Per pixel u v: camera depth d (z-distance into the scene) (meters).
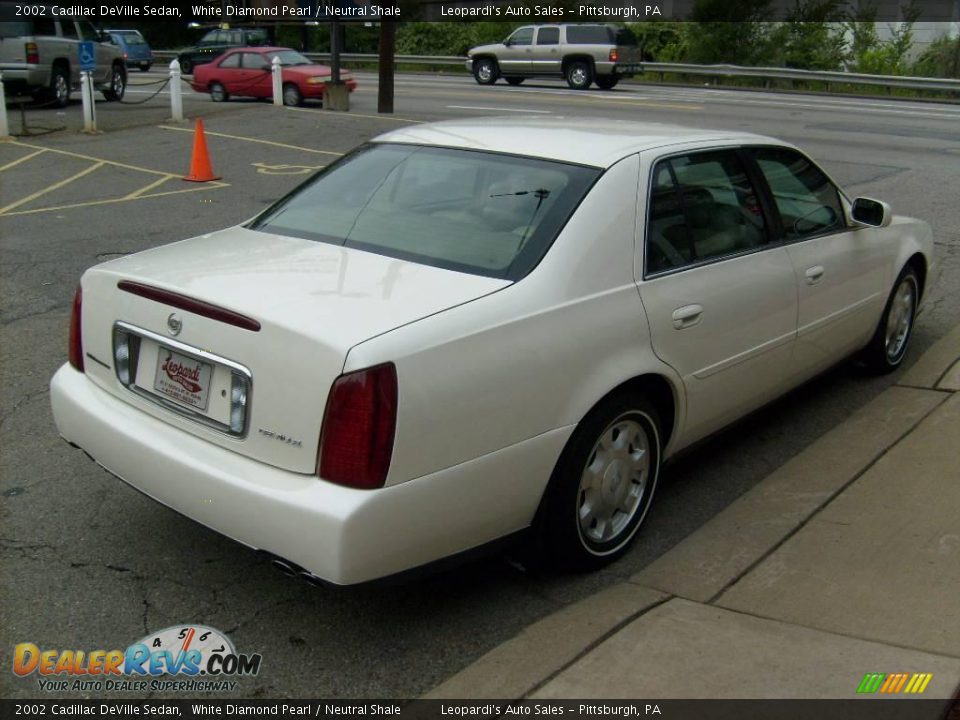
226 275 3.51
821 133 18.12
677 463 4.95
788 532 4.12
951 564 3.74
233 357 3.22
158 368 3.53
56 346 6.31
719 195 4.42
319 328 3.05
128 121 18.16
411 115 19.94
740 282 4.32
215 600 3.67
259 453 3.18
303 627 3.52
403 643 3.44
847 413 5.56
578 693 3.03
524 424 3.37
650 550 4.09
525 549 3.75
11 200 11.12
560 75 28.72
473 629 3.53
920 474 4.55
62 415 3.85
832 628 3.37
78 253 8.68
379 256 3.69
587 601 3.63
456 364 3.16
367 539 2.99
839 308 5.19
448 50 41.12
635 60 28.80
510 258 3.59
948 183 12.94
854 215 5.38
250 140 16.08
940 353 6.50
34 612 3.56
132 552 3.97
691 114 21.17
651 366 3.83
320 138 16.34
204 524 3.29
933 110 23.66
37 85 19.38
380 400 2.98
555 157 4.03
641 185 3.97
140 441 3.45
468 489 3.25
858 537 4.01
